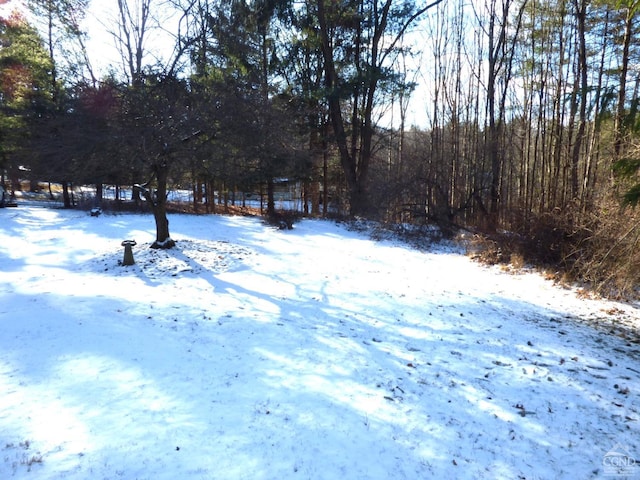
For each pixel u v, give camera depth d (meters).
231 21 17.41
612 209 8.52
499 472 3.07
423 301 7.62
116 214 18.14
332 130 22.81
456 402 4.06
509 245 11.88
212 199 22.34
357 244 14.34
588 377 4.70
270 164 15.40
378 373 4.59
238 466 2.88
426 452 3.25
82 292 7.16
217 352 4.84
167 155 9.88
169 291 7.65
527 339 5.86
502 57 16.80
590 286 8.81
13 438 3.00
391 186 17.56
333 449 3.18
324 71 21.59
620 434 3.64
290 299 7.49
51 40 20.81
